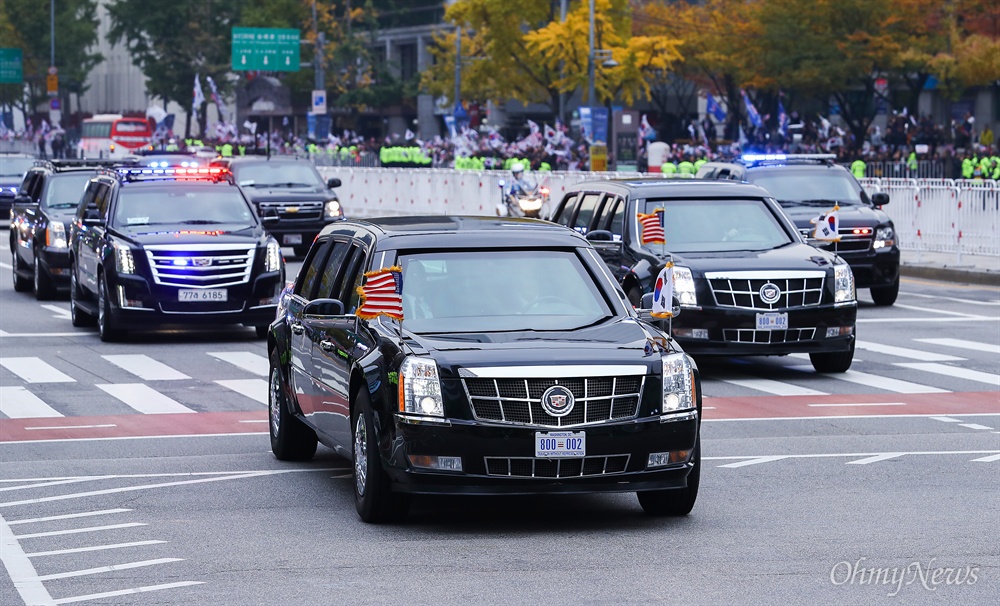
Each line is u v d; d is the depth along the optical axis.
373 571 29.98
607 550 31.73
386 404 33.31
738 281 59.50
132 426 50.91
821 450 44.84
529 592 28.14
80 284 79.88
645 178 70.69
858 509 36.03
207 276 73.00
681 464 33.56
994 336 74.69
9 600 27.92
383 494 34.00
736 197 65.62
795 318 59.62
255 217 77.31
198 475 41.44
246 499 37.91
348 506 36.97
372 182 179.62
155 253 72.75
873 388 58.72
